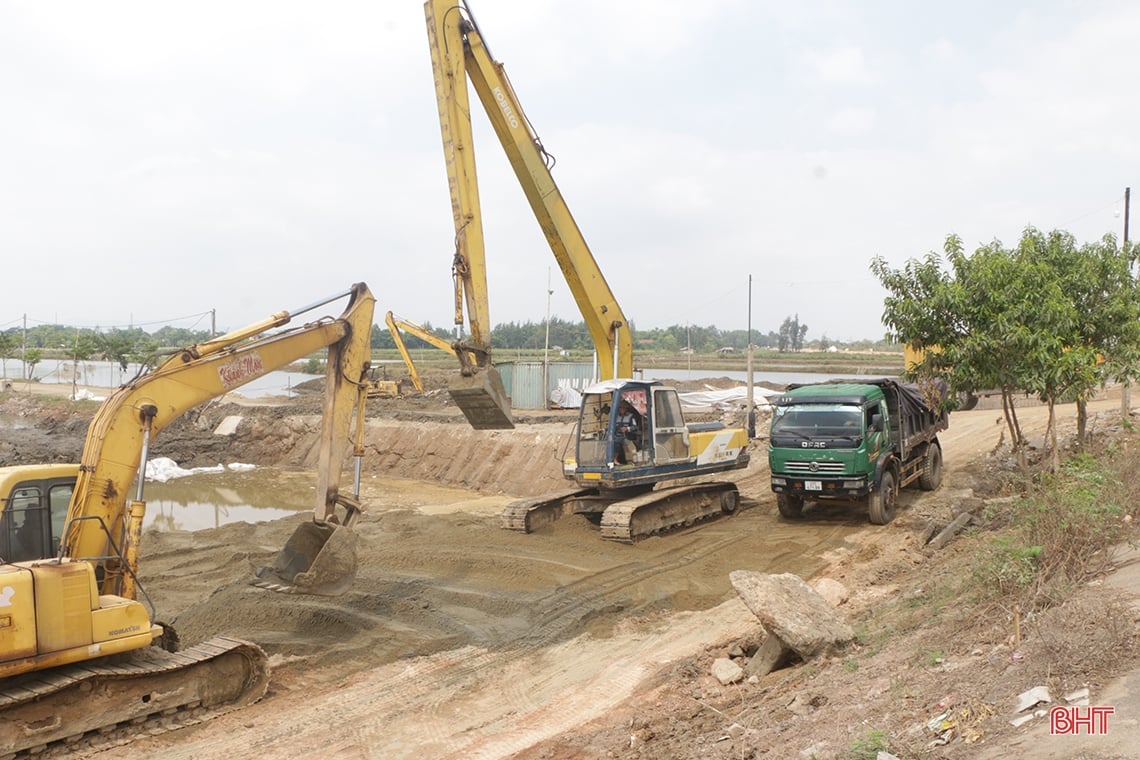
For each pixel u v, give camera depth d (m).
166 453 32.62
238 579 14.84
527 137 15.08
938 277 14.57
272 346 10.42
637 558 14.70
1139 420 20.52
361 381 11.50
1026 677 5.84
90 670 8.11
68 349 53.69
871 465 15.90
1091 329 15.09
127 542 9.09
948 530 14.82
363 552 15.45
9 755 7.54
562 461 17.08
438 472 28.84
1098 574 8.00
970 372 14.28
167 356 9.86
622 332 17.28
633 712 8.45
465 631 11.38
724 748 6.45
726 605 12.27
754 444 25.86
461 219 12.84
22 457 31.02
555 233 15.75
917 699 6.18
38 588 7.67
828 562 14.05
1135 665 5.57
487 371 12.49
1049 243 15.32
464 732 8.34
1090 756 4.48
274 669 10.15
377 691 9.49
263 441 34.12
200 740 8.25
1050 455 18.31
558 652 10.64
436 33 13.04
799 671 8.33
